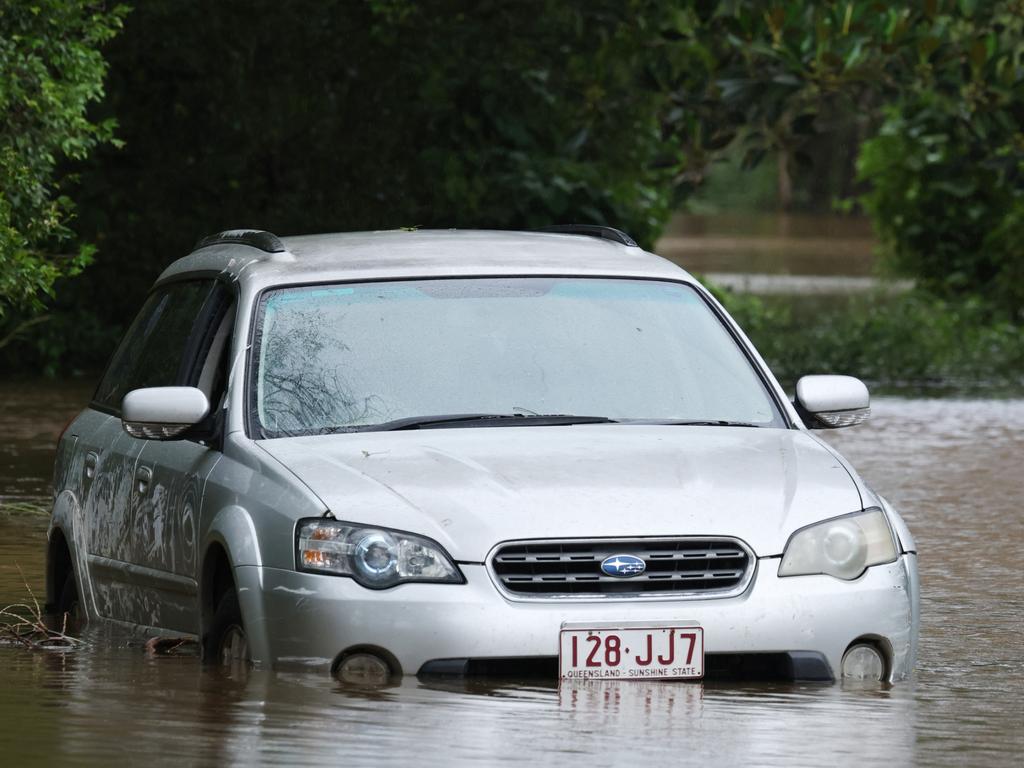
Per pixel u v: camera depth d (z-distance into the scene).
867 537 22.98
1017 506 43.88
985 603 31.61
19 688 22.17
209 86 79.50
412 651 21.50
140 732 19.58
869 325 87.38
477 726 19.61
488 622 21.45
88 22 46.34
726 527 22.25
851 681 22.59
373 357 25.36
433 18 82.06
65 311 78.31
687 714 20.38
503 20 81.75
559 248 28.09
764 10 74.31
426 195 82.44
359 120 82.19
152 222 79.88
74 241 77.81
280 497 22.70
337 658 21.66
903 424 62.34
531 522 21.88
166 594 25.66
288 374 25.11
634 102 83.62
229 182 81.69
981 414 65.69
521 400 25.19
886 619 22.75
